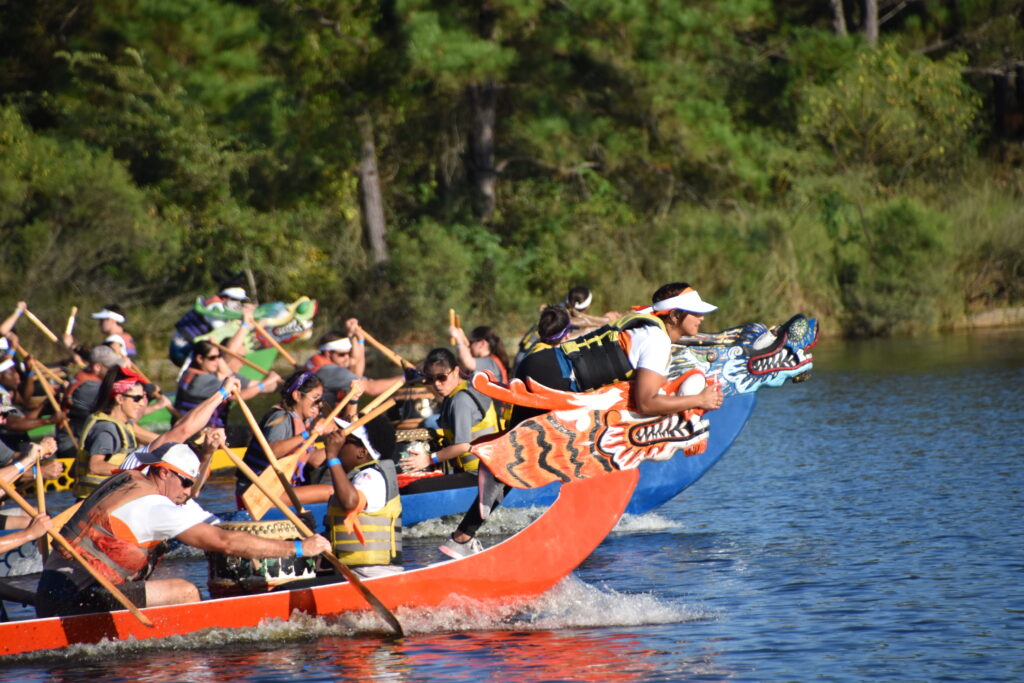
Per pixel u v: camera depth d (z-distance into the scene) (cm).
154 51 8525
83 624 2334
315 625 2455
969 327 9488
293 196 9262
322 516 3189
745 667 2127
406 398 3859
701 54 9500
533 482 2648
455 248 9188
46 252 7881
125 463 2417
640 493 3525
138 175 8931
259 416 5769
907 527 3153
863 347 8369
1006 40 11356
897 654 2162
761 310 9175
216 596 2472
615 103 9625
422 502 3378
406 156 10444
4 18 9400
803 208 9681
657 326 2617
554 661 2200
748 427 5116
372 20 8888
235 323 5244
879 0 12275
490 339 3681
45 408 4522
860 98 10100
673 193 10188
